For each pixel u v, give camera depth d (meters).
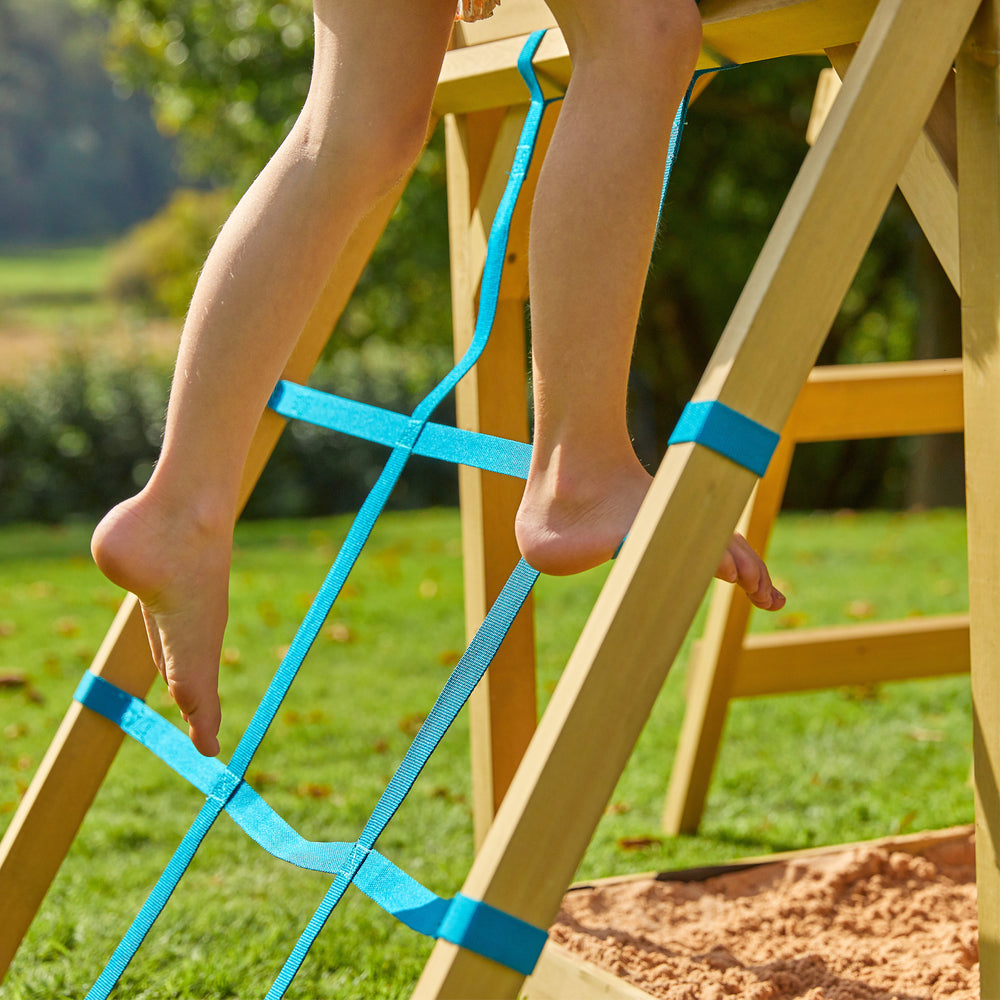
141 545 1.05
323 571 5.45
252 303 1.05
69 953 1.68
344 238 1.09
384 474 1.25
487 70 1.38
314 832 2.23
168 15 8.49
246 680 3.48
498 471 1.16
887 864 1.84
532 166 1.42
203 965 1.62
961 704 3.11
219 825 2.29
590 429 0.98
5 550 6.63
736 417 0.82
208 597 1.08
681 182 8.76
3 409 9.04
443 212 8.06
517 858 0.75
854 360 11.65
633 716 0.78
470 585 1.57
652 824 2.29
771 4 1.06
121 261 25.14
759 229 9.13
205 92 8.42
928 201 1.10
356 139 1.06
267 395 1.08
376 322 9.88
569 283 0.96
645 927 1.67
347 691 3.34
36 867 1.31
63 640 4.10
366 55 1.07
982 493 1.04
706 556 0.81
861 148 0.87
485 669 0.99
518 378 1.56
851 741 2.81
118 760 2.72
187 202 13.38
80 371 9.41
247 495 1.46
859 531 6.50
